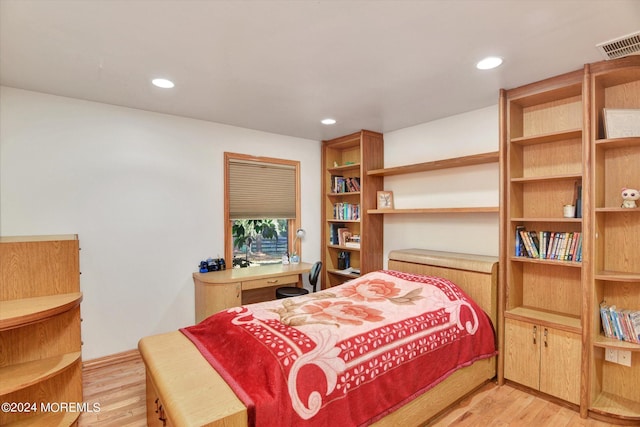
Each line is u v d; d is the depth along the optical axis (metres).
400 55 1.99
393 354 1.90
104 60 2.05
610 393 2.28
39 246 1.94
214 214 3.54
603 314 2.20
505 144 2.57
